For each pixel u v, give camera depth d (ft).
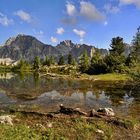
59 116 71.67
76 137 55.93
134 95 146.00
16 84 214.07
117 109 103.19
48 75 368.27
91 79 273.75
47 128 59.16
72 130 59.31
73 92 160.97
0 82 234.99
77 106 108.99
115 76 290.15
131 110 101.09
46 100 123.95
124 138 59.36
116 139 58.13
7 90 166.09
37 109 97.66
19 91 161.48
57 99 128.36
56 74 376.27
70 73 378.53
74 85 208.44
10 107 98.94
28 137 51.03
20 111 80.23
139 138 60.29
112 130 63.21
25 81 252.62
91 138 56.44
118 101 125.59
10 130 53.52
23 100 122.31
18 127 56.85
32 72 532.73
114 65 333.21
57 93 154.20
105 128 63.21
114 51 372.99
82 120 67.26
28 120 66.95
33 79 286.66
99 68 347.97
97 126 63.72
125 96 143.74
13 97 132.67
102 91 167.32
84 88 185.06
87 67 377.50
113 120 69.31
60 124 63.41
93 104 115.55
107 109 81.15
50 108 101.30
